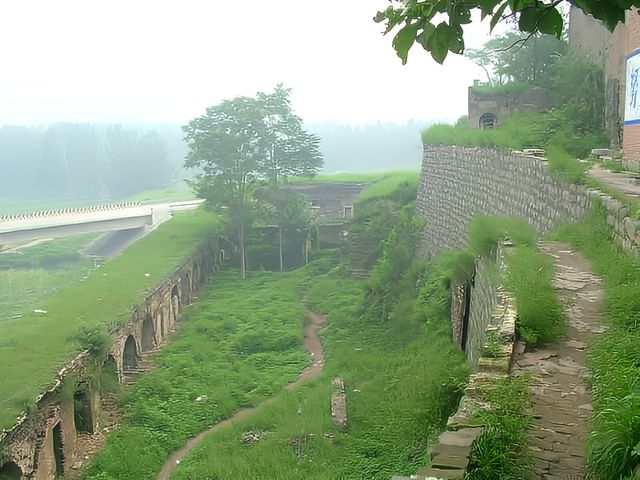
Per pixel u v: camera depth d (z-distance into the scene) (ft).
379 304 106.73
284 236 153.79
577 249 44.24
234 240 154.40
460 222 90.02
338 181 180.86
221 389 78.18
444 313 77.66
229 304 119.44
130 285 94.84
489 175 76.33
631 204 39.50
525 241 47.32
